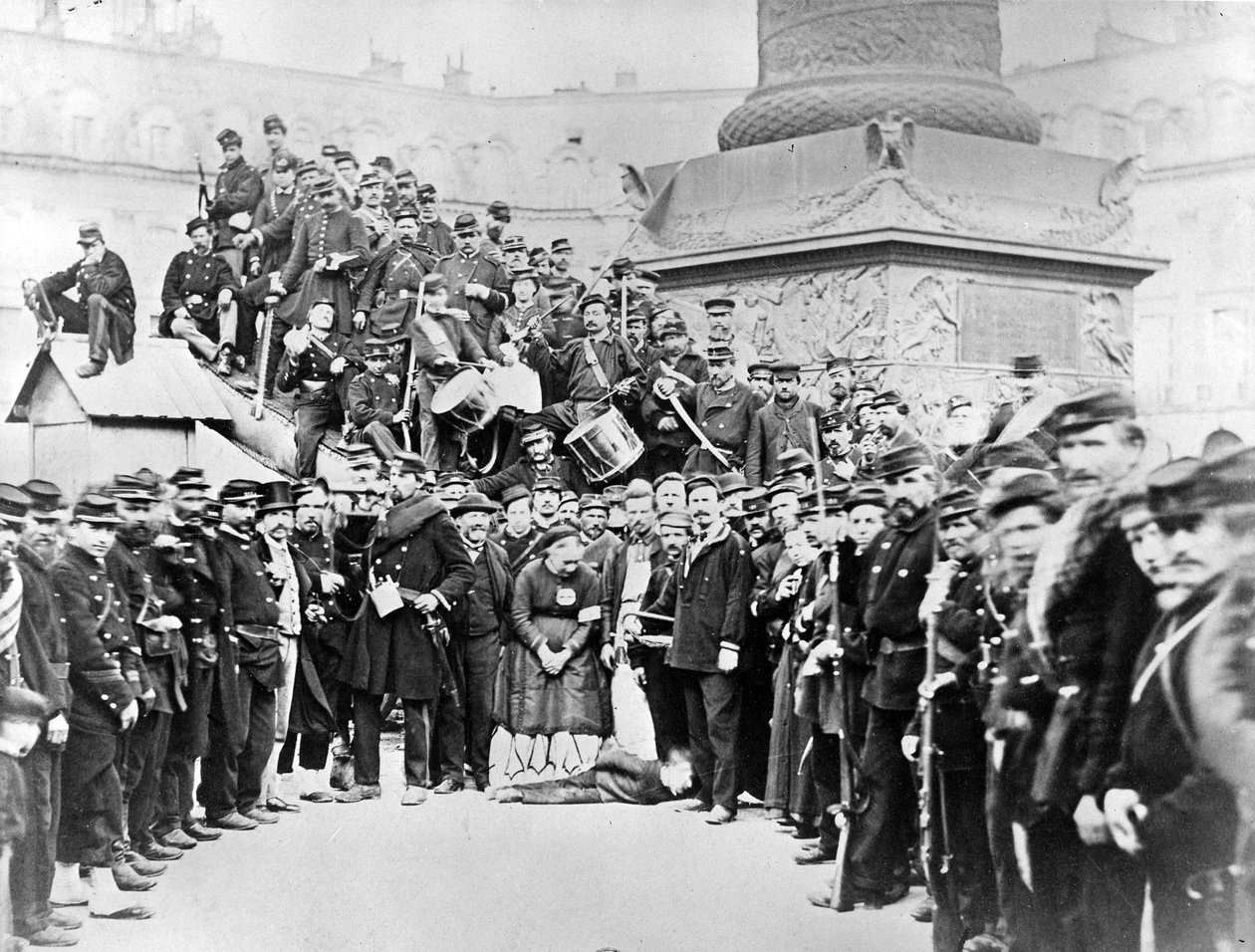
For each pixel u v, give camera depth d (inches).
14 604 350.9
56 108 737.6
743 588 434.6
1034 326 529.3
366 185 642.2
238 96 740.7
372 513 478.6
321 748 480.1
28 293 593.3
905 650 344.8
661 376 544.7
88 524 381.1
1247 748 266.7
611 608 474.6
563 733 475.8
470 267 609.0
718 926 356.8
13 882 356.8
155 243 746.8
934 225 523.5
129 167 742.5
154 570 410.3
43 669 356.5
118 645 381.1
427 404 568.4
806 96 559.2
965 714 327.0
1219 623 269.1
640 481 484.7
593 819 449.4
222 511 443.8
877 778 356.5
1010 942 314.3
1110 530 286.4
